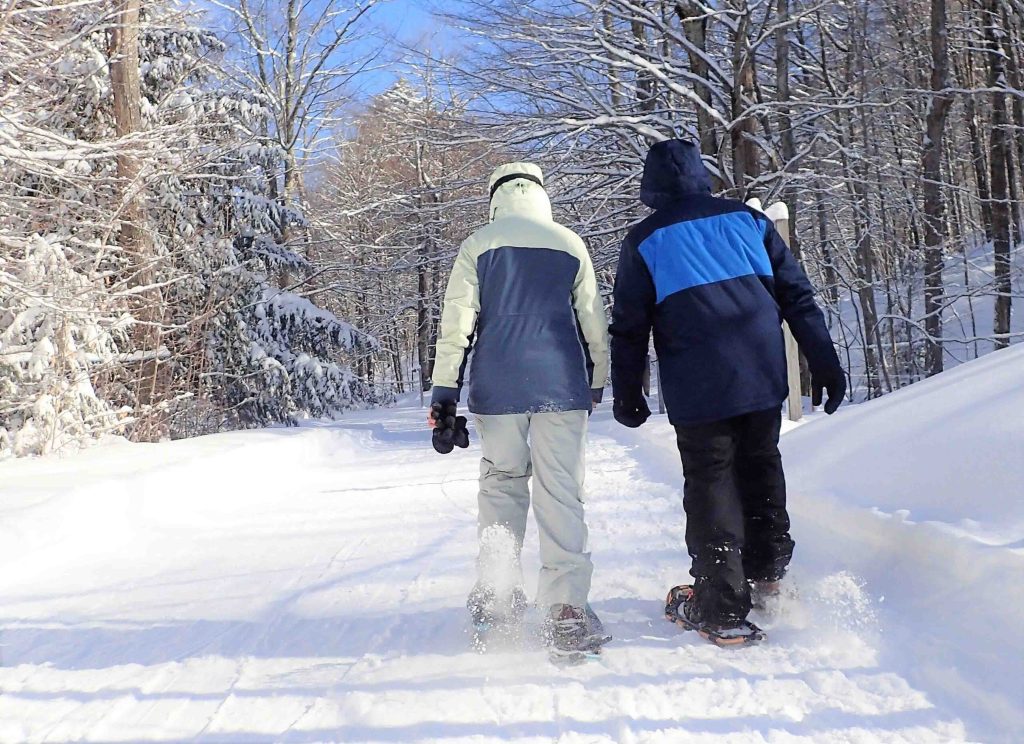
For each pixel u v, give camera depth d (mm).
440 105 17594
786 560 2992
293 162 24547
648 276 3037
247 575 4336
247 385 15992
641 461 7586
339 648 3088
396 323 37125
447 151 18391
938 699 2229
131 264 10930
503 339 3027
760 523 2996
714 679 2508
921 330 17469
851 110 17078
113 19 11070
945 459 3455
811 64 19141
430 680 2686
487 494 3125
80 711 2594
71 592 4105
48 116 10367
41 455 8430
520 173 3273
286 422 16969
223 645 3189
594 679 2586
